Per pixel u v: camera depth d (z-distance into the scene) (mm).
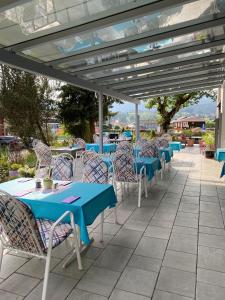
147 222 3361
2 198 1695
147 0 2592
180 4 2574
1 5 2338
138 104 9352
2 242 1946
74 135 12922
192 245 2746
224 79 7281
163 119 14133
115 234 3006
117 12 2787
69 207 2105
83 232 2100
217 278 2180
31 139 9852
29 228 1723
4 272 2262
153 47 3951
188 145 14234
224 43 3887
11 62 3514
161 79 6246
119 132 15141
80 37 3359
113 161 4035
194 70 5547
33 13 2666
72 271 2277
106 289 2043
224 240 2861
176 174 6473
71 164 3494
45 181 2564
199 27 3236
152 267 2338
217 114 9758
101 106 6496
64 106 12227
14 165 5695
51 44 3449
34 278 2186
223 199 4363
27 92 9508
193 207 3951
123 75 5383
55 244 1931
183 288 2053
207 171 6875
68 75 4863
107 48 3721
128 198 4402
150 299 1934
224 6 2844
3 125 10180
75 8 2633
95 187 2629
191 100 14547
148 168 4320
